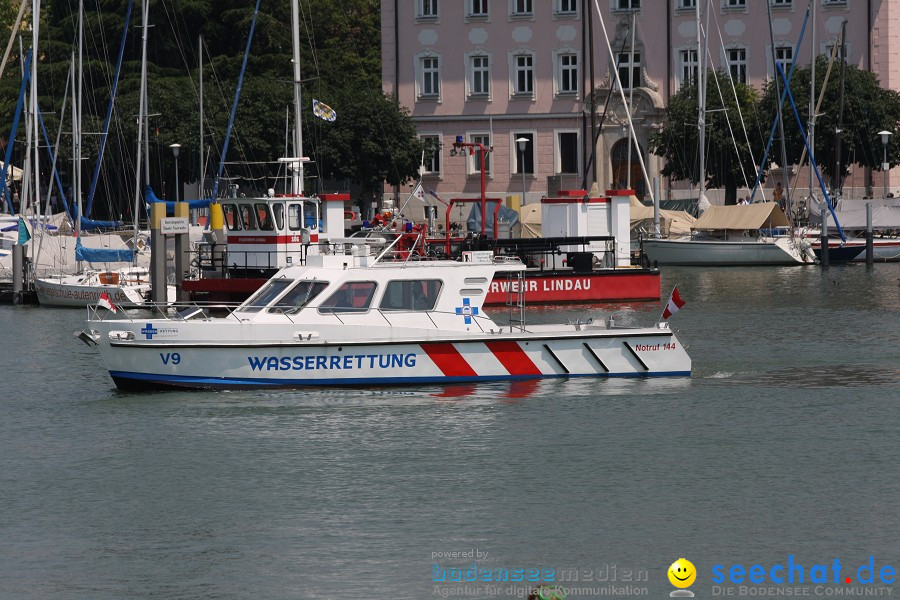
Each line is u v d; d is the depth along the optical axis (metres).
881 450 64.12
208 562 50.03
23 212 158.25
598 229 133.00
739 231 179.25
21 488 59.31
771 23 196.00
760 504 55.97
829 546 51.16
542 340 77.06
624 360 78.69
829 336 102.19
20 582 48.38
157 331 74.44
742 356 90.94
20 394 79.56
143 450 64.94
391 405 72.88
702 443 65.56
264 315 74.94
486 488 58.34
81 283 133.62
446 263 76.81
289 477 60.16
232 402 73.44
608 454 63.56
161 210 121.44
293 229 115.62
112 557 50.69
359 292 75.62
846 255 179.75
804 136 188.25
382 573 48.84
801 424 69.44
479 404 73.19
